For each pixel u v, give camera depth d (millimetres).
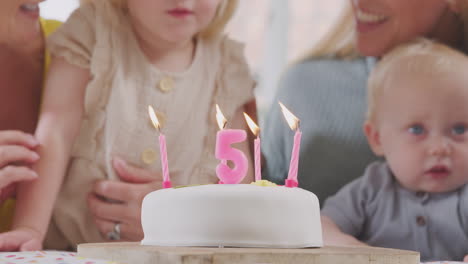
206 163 1359
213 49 1410
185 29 1297
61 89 1304
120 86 1321
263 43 2041
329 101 1584
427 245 1367
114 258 911
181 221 936
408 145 1404
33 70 1390
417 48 1460
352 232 1411
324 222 1391
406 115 1408
